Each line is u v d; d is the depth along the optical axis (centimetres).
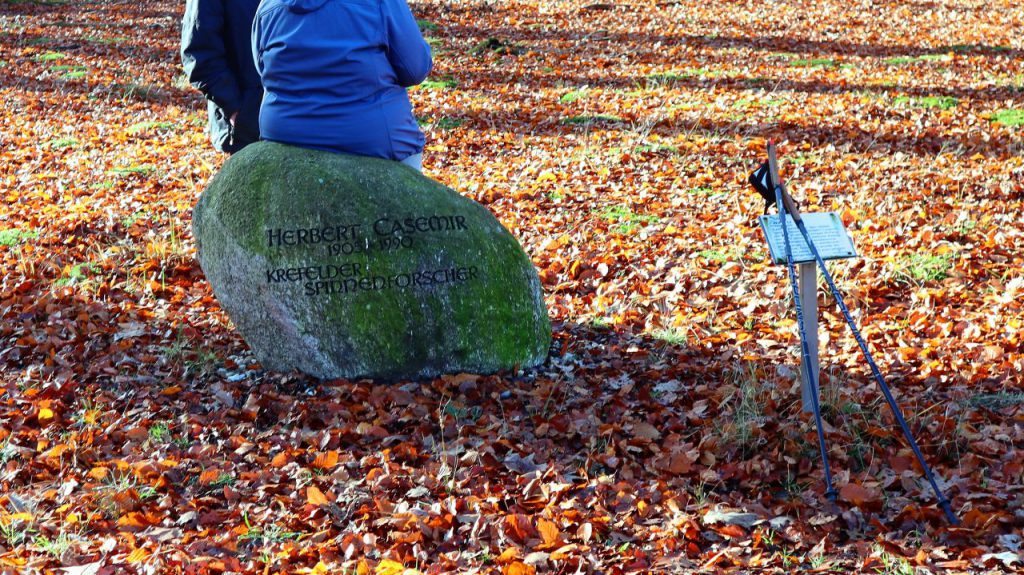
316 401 486
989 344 522
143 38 1828
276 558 358
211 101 626
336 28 498
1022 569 334
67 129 1195
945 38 1633
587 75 1452
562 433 457
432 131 1137
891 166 897
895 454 426
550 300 630
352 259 492
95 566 343
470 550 364
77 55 1672
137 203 858
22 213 842
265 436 459
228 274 514
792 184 859
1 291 639
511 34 1820
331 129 510
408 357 499
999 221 726
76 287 646
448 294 496
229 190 512
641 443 445
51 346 561
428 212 498
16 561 346
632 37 1761
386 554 357
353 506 398
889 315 581
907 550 353
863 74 1369
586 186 884
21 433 457
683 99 1243
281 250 496
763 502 398
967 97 1183
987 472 411
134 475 421
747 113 1141
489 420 468
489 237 508
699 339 561
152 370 536
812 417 450
